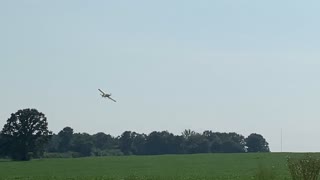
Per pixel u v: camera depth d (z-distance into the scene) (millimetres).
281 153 102375
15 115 125750
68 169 78812
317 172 28188
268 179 32469
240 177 54062
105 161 94188
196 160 91250
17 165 91250
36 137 125812
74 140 165875
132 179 53500
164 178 54281
